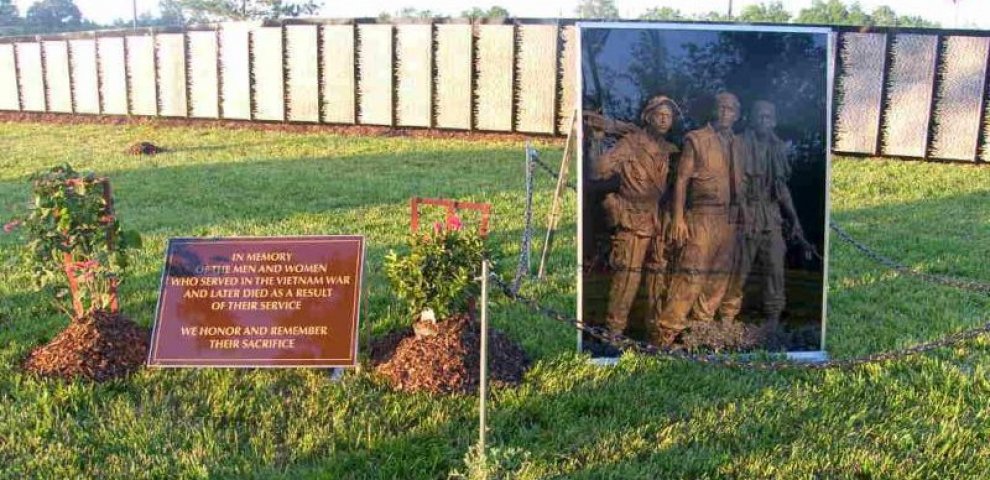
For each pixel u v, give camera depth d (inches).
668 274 256.4
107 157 687.1
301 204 483.8
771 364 227.8
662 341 258.7
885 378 238.4
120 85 922.7
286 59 833.5
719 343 260.7
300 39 823.1
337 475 185.6
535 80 751.7
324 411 216.7
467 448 197.8
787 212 257.9
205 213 457.1
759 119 254.4
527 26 745.0
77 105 957.2
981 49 628.4
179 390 226.8
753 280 259.0
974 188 550.0
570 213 469.7
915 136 656.4
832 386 233.9
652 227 254.4
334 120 828.6
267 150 718.5
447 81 781.3
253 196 509.0
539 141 742.5
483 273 183.3
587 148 251.1
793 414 217.0
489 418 211.9
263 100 852.0
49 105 973.8
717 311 259.6
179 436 203.5
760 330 261.0
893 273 350.0
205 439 201.8
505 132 772.0
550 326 281.4
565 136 749.3
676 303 257.6
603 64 249.4
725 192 255.0
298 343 237.1
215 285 244.4
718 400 225.1
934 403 224.2
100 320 243.3
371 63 803.4
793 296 260.7
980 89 632.4
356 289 242.8
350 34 803.4
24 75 981.8
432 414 213.5
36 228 238.4
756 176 255.6
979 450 201.9
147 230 414.0
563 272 349.4
